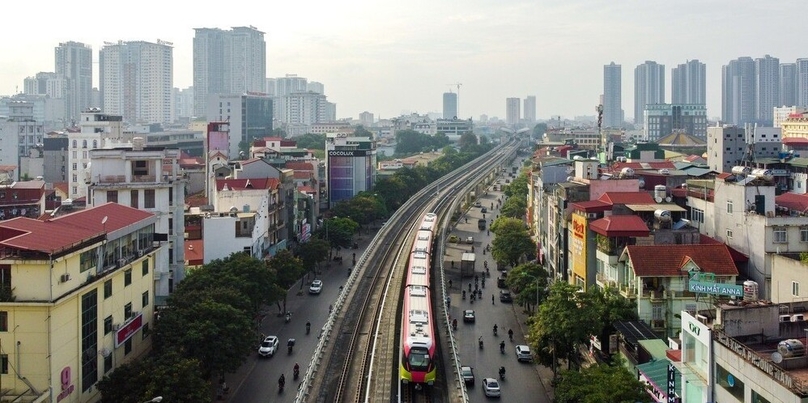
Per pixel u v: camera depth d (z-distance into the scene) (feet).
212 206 554.87
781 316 187.32
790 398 144.97
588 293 304.09
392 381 299.79
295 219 596.29
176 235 394.93
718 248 306.76
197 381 241.14
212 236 444.55
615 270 324.80
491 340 388.16
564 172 547.08
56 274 232.94
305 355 356.59
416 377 283.18
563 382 254.68
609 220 337.52
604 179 428.97
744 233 325.01
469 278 538.06
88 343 255.50
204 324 276.62
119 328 277.64
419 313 327.26
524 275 428.15
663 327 297.74
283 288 428.97
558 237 431.43
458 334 398.83
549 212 475.31
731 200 338.95
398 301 428.15
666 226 338.13
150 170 388.37
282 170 615.98
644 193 389.60
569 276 398.83
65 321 238.48
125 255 293.02
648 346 260.62
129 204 381.19
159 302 361.30
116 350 278.05
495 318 432.25
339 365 321.73
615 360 266.57
